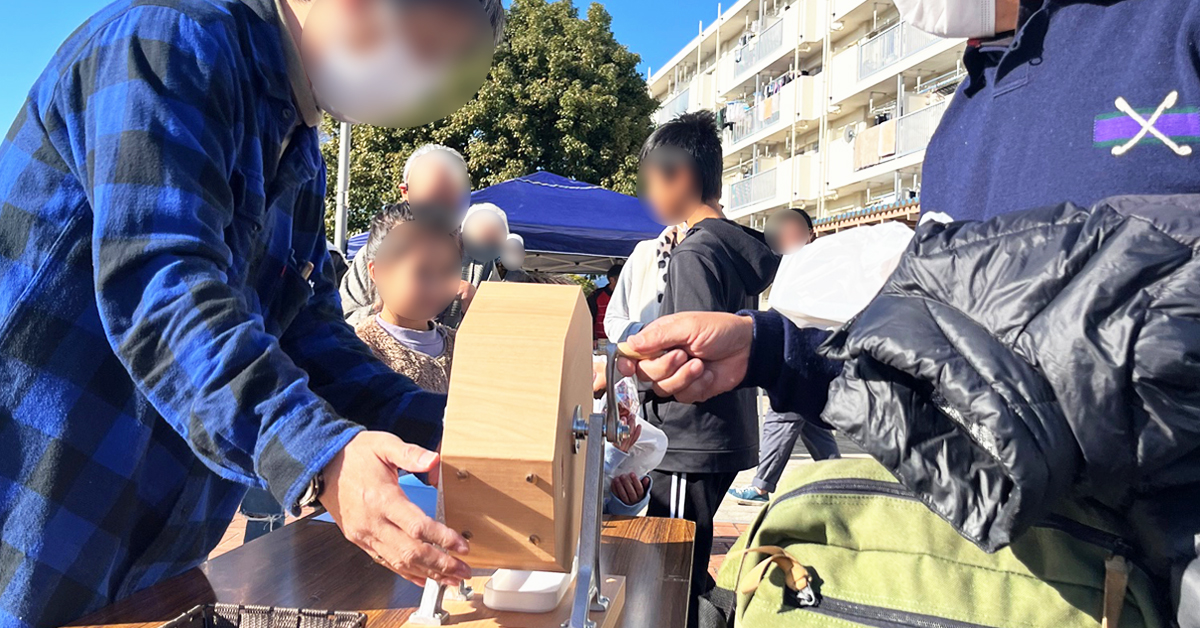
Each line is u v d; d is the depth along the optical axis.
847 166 18.45
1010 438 0.58
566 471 0.67
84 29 0.84
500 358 0.64
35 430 0.80
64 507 0.81
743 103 24.52
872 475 0.85
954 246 0.70
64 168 0.81
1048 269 0.63
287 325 1.02
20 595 0.79
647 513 1.99
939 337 0.64
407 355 1.80
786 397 0.92
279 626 0.73
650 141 2.20
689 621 1.11
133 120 0.72
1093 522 0.71
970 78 1.00
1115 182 0.78
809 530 0.83
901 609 0.73
